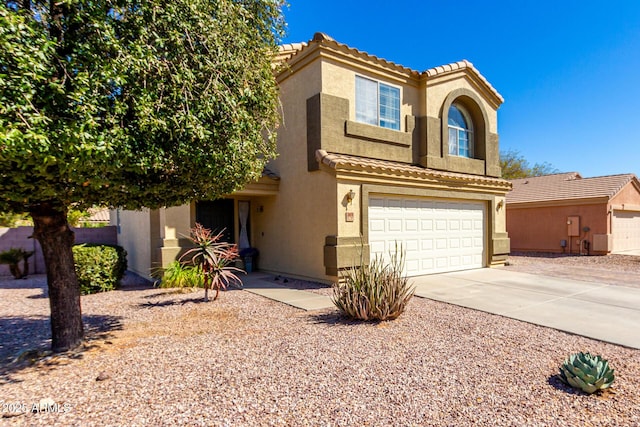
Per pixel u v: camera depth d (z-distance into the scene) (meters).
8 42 3.10
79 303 5.27
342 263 9.65
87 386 3.91
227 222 12.80
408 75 12.18
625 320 6.48
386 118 11.70
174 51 4.36
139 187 4.74
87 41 3.80
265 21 5.82
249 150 5.48
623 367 4.41
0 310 7.90
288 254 11.66
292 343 5.27
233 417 3.26
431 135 12.38
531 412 3.36
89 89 3.67
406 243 11.28
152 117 4.05
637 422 3.19
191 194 5.78
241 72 5.15
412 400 3.58
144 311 7.38
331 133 10.32
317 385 3.90
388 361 4.58
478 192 13.32
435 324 6.25
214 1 4.70
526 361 4.58
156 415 3.29
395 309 6.46
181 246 10.78
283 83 11.91
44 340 5.69
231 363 4.52
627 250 20.41
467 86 13.77
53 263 5.00
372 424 3.16
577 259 17.17
